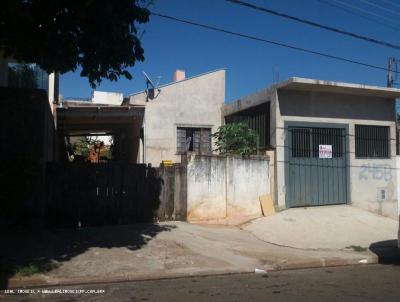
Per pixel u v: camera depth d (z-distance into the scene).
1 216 10.85
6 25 8.48
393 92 16.47
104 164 12.36
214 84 18.88
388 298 7.03
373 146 17.22
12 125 10.96
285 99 15.45
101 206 12.30
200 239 11.43
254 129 16.77
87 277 8.02
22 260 8.62
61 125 20.12
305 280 8.45
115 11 8.74
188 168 13.34
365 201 16.72
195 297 6.99
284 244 12.05
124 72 9.18
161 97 18.08
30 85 16.61
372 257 10.85
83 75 9.11
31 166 10.95
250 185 14.41
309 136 15.81
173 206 13.25
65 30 8.84
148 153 17.70
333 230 13.66
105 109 16.94
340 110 16.41
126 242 10.50
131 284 7.95
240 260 9.89
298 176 15.47
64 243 10.09
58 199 11.88
